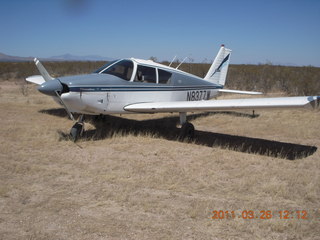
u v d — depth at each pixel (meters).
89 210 3.25
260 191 3.86
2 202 3.39
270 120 8.77
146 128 7.70
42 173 4.31
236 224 2.97
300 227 2.97
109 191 3.73
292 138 6.89
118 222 3.01
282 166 4.88
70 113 6.11
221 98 12.89
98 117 8.20
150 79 7.15
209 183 4.09
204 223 3.03
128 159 5.07
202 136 7.01
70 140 6.14
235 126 8.10
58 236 2.74
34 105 10.72
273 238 2.78
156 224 2.98
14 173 4.28
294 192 3.83
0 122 7.70
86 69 25.34
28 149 5.50
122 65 6.77
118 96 6.50
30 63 30.06
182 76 8.07
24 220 3.01
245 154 5.51
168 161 5.04
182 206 3.39
